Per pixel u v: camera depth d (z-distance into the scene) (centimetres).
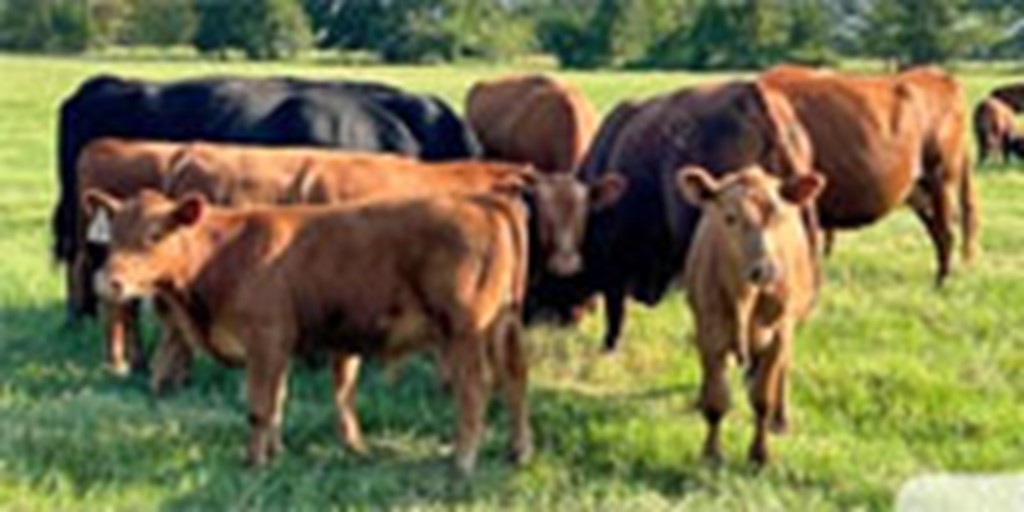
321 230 841
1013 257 1577
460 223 832
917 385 1004
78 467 830
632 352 1128
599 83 5850
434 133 1348
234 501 782
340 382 888
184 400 983
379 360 866
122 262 815
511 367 859
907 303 1302
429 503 794
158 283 833
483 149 1738
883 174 1227
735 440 891
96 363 1088
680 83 5891
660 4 9512
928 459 857
